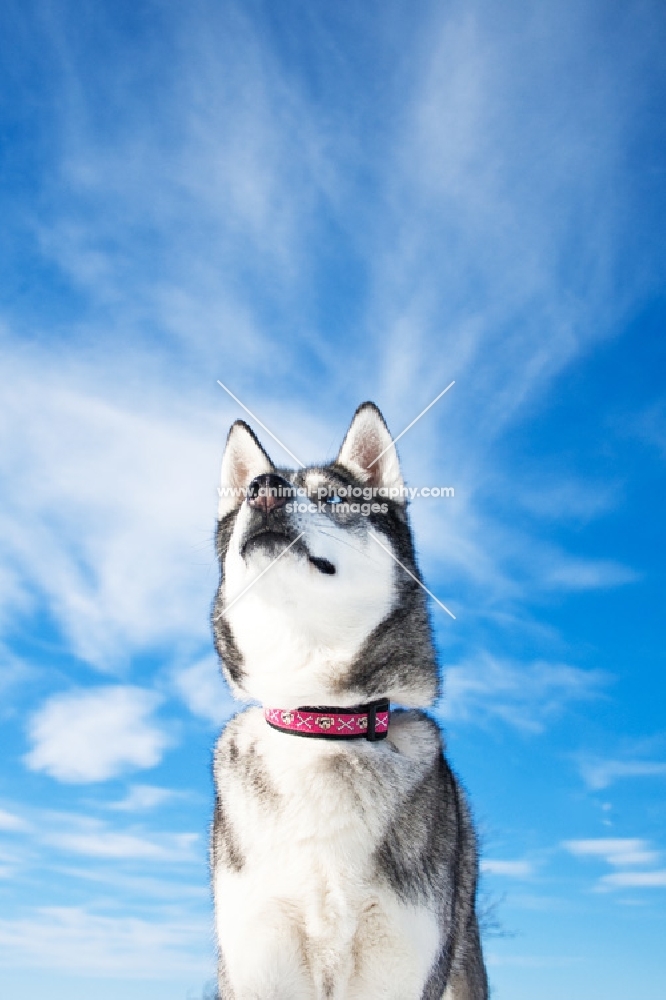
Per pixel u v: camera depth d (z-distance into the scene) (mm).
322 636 794
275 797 771
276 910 745
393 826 764
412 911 741
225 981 792
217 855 808
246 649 813
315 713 795
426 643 854
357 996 746
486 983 992
